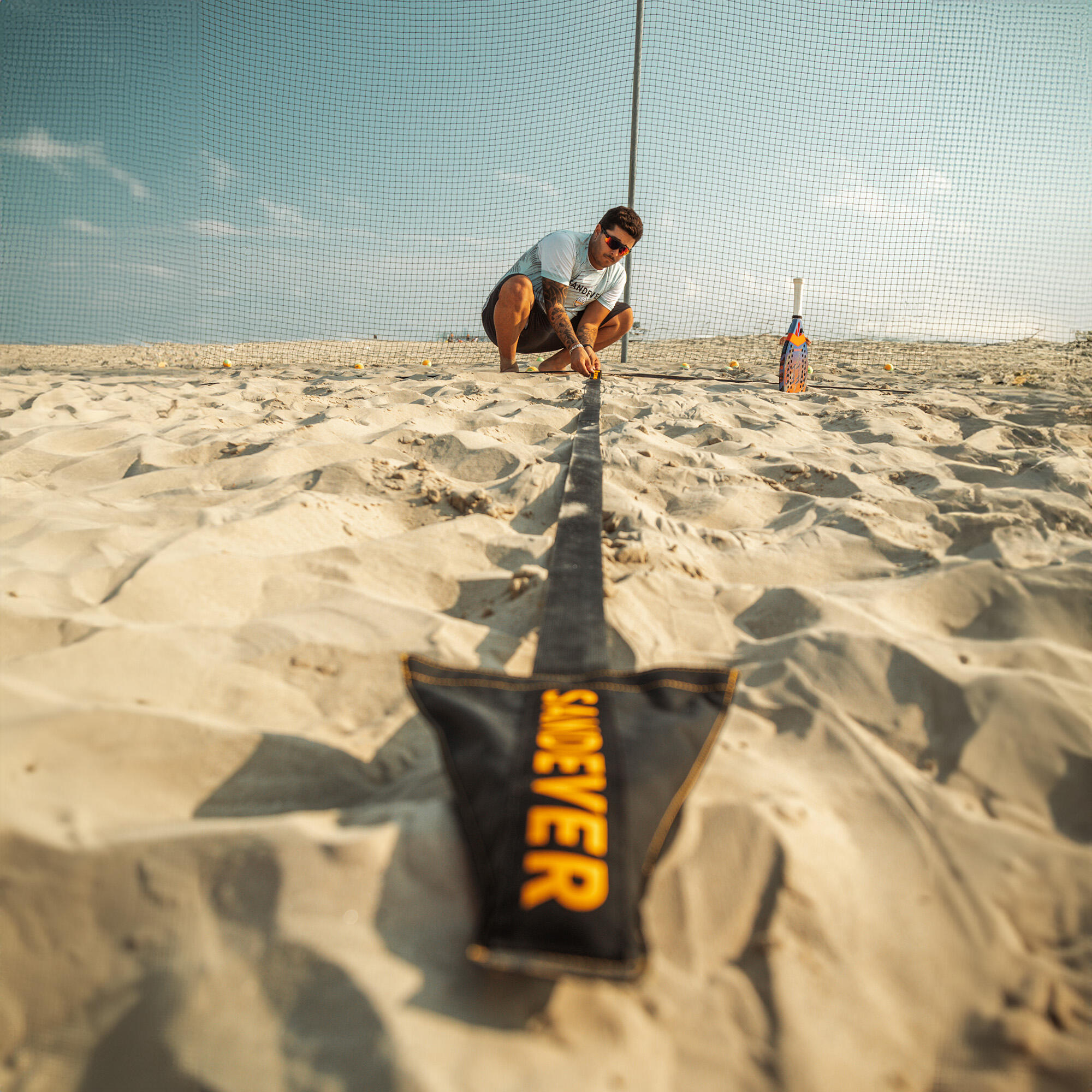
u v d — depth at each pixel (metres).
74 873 0.77
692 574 1.68
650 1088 0.62
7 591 1.37
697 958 0.74
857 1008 0.71
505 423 3.09
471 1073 0.61
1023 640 1.35
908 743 1.09
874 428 3.35
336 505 1.97
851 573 1.75
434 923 0.74
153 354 6.81
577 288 4.34
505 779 0.79
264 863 0.78
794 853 0.84
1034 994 0.75
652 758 0.83
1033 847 0.91
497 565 1.73
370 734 1.08
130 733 0.98
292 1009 0.66
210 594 1.45
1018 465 2.63
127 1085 0.63
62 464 2.42
